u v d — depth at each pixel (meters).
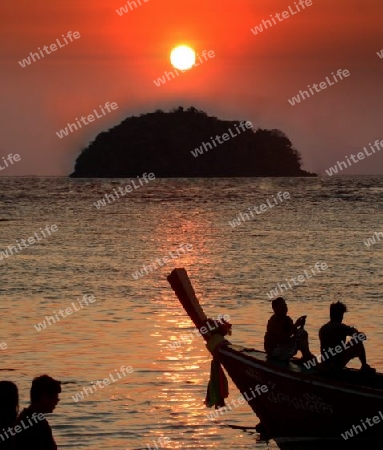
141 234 80.50
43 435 14.17
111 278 47.50
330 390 20.25
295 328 21.92
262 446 20.22
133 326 32.88
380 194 177.00
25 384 24.38
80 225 92.62
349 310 36.81
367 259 56.97
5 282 45.53
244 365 21.39
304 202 142.50
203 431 21.00
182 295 22.11
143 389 24.08
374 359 27.33
